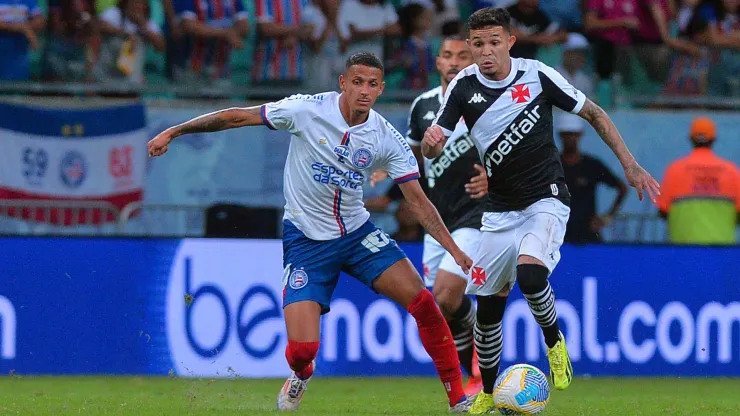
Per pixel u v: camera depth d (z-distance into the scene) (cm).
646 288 3528
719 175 3922
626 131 4238
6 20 3934
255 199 4041
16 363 3297
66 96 3988
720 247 3581
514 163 2258
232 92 4125
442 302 2766
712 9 4425
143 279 3356
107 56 4041
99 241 3353
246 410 2350
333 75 4209
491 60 2216
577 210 3925
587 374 3481
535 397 2228
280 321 3397
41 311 3316
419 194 2203
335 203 2198
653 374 3519
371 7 4244
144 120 3984
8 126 3853
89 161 3928
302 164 2188
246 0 4147
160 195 3988
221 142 4016
